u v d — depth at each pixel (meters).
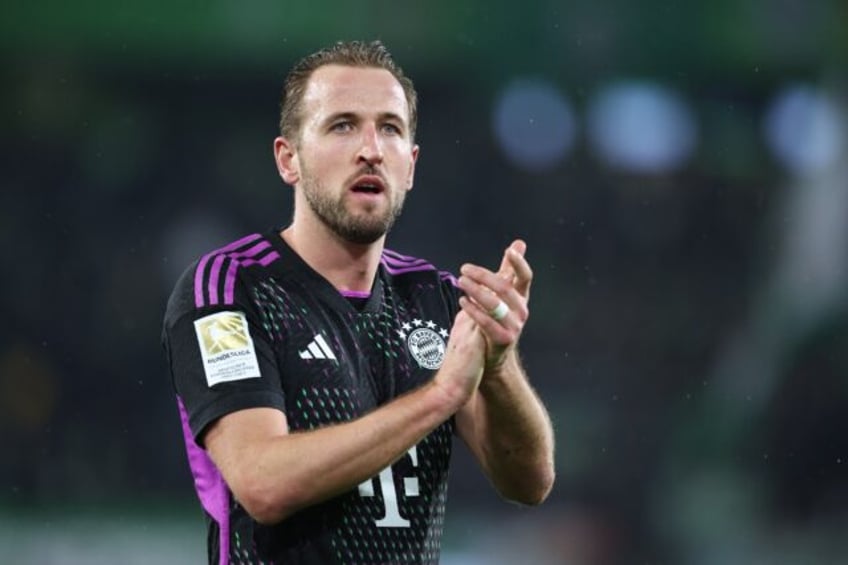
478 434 13.18
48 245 47.31
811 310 46.66
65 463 44.81
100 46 46.34
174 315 12.69
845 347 45.06
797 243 48.44
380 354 12.91
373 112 12.71
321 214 12.75
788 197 49.12
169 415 46.53
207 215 48.69
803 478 43.72
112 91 47.69
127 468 45.16
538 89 48.12
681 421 47.62
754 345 47.75
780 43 47.69
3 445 44.94
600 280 49.25
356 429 11.48
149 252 48.06
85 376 46.56
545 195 49.00
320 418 12.37
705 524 43.81
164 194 48.50
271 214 48.91
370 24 45.97
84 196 47.81
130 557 37.69
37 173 47.59
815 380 44.81
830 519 43.06
